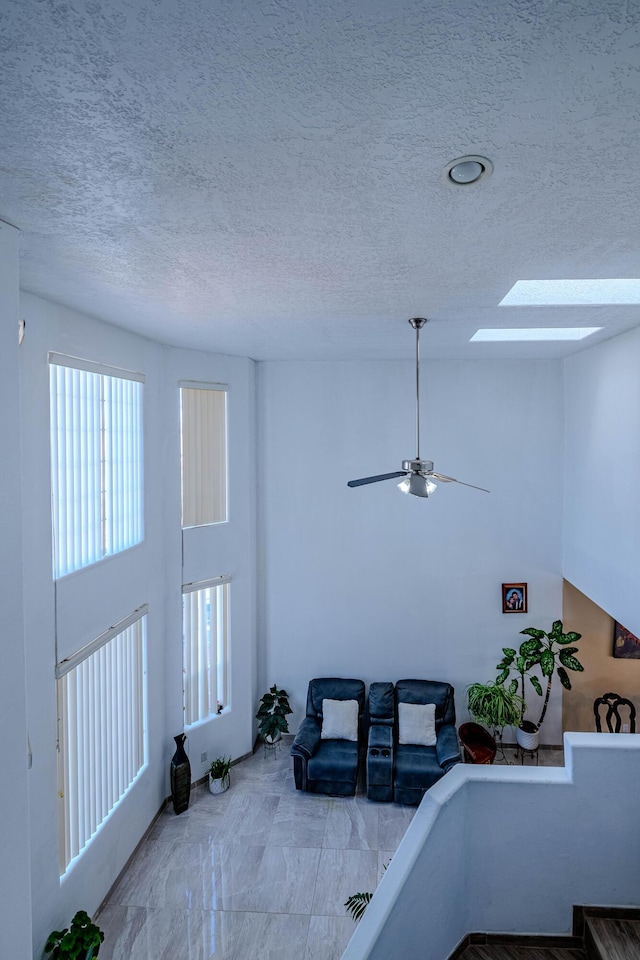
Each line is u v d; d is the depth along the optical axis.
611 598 5.55
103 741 4.74
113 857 4.83
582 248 2.87
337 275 3.34
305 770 6.15
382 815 5.83
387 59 1.41
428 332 5.11
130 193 2.22
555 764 6.66
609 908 3.29
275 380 7.04
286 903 4.68
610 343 5.48
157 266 3.17
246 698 6.80
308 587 7.15
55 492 4.11
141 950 4.25
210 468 6.36
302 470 7.09
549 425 6.89
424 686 6.82
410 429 7.00
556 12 1.26
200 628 6.33
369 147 1.86
